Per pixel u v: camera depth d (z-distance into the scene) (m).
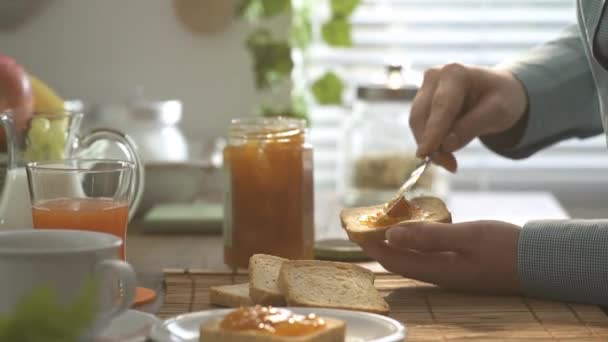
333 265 1.06
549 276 1.05
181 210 1.49
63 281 0.83
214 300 1.04
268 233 1.19
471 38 2.53
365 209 1.16
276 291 1.00
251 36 2.25
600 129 1.46
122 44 2.38
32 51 2.37
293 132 1.20
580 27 1.23
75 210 1.02
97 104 2.22
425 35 2.54
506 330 0.97
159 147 1.75
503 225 1.07
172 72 2.38
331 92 2.31
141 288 1.09
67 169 1.03
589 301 1.05
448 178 1.83
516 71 1.37
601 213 2.54
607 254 1.03
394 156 1.72
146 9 2.37
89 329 0.79
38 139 1.17
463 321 0.99
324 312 0.93
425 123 1.28
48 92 1.42
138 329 0.89
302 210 1.20
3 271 0.83
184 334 0.89
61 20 2.36
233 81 2.38
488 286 1.07
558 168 2.53
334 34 2.32
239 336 0.85
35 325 0.64
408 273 1.09
